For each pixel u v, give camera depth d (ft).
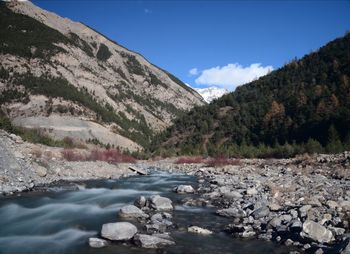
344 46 513.45
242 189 80.94
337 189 69.67
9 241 44.29
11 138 110.32
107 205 66.33
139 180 111.45
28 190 78.95
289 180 90.17
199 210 61.36
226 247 40.52
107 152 195.83
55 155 119.75
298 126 292.61
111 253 38.83
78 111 505.25
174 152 292.20
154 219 53.36
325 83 402.93
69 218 55.47
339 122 248.52
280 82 505.25
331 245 37.52
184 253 38.63
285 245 40.45
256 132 345.51
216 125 407.03
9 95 464.24
